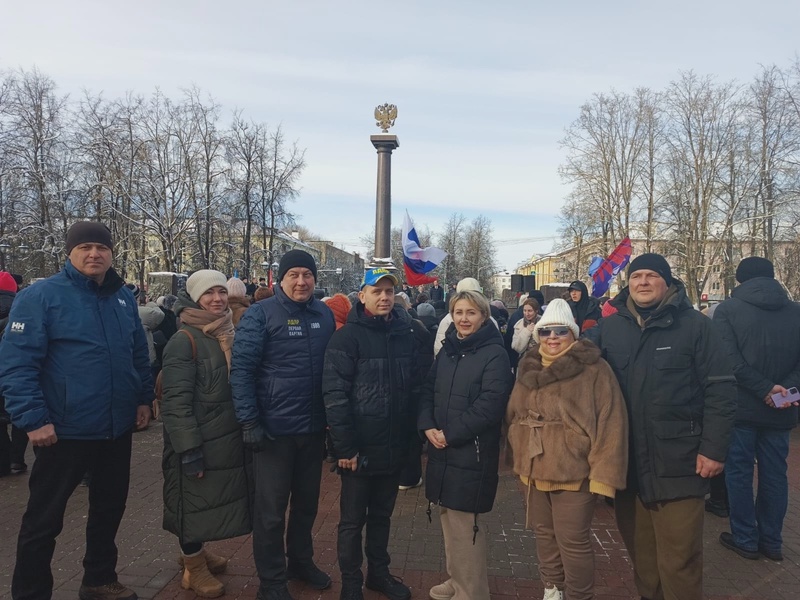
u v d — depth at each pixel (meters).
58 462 2.95
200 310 3.40
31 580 2.94
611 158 36.25
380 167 11.46
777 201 28.94
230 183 31.45
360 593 3.21
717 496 4.82
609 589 3.51
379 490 3.38
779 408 3.83
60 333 2.93
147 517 4.53
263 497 3.19
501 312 11.48
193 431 3.15
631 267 3.02
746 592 3.49
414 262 6.98
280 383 3.20
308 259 3.32
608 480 2.74
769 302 3.87
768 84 29.80
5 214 26.36
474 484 3.04
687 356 2.85
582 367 2.89
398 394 3.27
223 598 3.31
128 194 27.72
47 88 27.75
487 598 3.11
